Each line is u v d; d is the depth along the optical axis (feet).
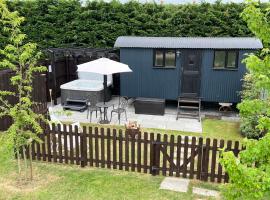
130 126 35.94
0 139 23.85
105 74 41.47
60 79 55.01
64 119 43.34
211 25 52.70
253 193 13.26
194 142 24.59
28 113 24.04
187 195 22.50
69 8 57.11
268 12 15.90
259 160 14.84
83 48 52.95
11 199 21.57
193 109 48.55
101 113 43.34
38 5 57.47
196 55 45.50
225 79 45.47
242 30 51.44
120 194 22.54
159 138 25.25
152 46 46.21
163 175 25.93
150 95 48.73
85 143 27.07
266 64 16.10
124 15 55.57
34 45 23.03
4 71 38.63
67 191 22.85
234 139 36.01
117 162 26.89
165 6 54.54
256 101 17.10
